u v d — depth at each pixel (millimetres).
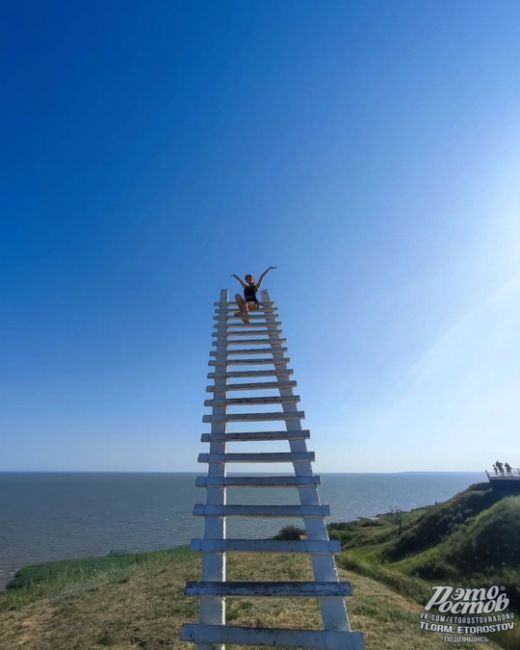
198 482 5500
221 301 10078
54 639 6656
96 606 8195
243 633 4023
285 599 8109
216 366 7762
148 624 6926
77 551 48969
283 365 7645
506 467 34500
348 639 3912
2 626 7578
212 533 4949
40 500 135625
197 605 7730
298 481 5359
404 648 6656
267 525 70625
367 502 146500
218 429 6258
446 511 28812
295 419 6258
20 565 39469
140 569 12203
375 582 12016
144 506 121000
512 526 21016
